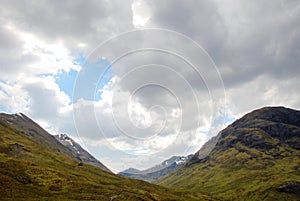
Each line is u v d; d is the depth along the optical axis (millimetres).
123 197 151000
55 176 173000
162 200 172875
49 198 132000
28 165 184250
